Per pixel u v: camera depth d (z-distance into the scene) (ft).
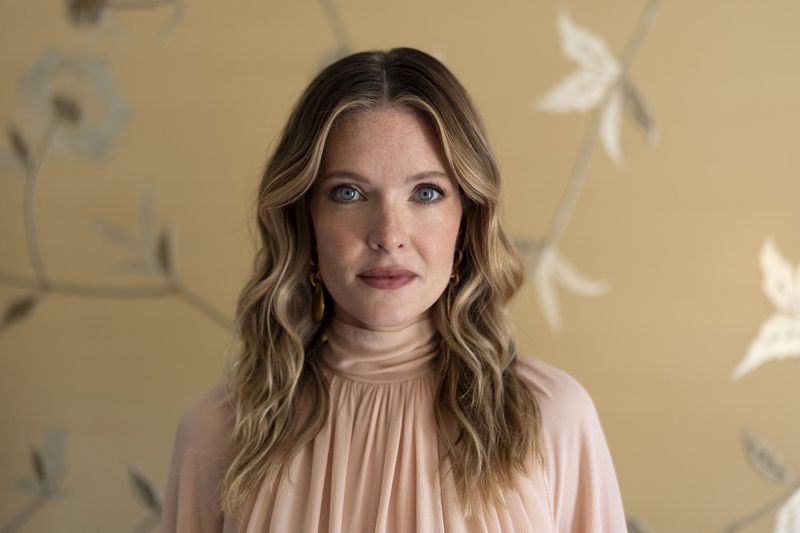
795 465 4.06
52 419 4.29
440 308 2.86
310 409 2.84
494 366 2.80
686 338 4.03
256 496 2.76
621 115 3.97
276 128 4.07
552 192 4.02
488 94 3.99
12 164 4.18
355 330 2.81
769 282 3.99
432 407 2.79
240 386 2.92
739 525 4.09
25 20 4.12
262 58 4.06
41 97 4.15
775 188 3.95
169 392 4.23
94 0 4.09
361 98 2.51
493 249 2.77
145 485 4.28
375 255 2.53
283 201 2.69
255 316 2.96
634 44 3.95
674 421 4.07
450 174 2.59
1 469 4.31
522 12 3.95
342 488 2.65
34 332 4.26
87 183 4.17
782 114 3.92
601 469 2.88
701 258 4.00
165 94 4.10
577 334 4.07
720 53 3.92
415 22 3.99
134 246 4.19
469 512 2.59
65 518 4.31
